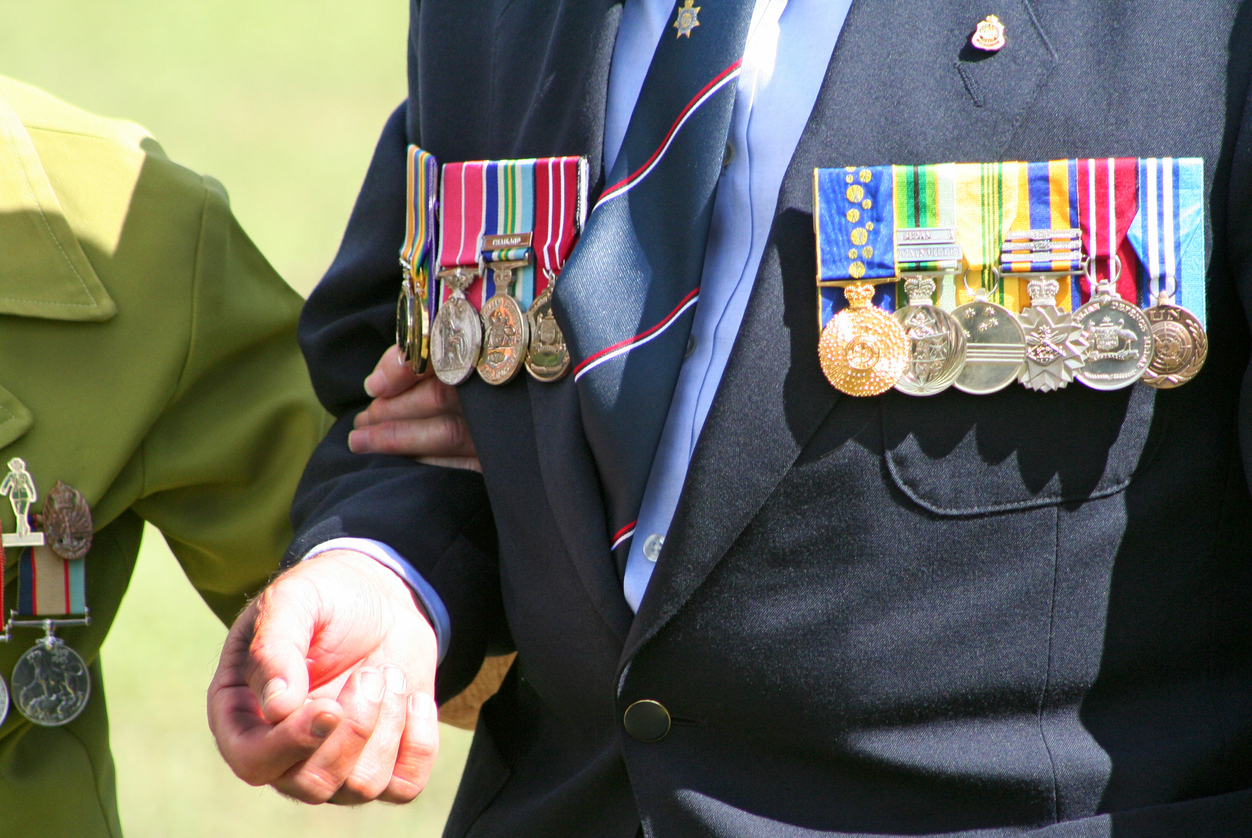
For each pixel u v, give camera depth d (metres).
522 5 5.26
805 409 4.37
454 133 5.40
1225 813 4.17
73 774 6.41
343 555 4.91
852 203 4.38
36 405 6.22
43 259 6.29
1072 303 4.28
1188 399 4.28
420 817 12.88
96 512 6.32
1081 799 4.25
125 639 15.78
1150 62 4.29
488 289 5.13
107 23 47.69
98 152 6.56
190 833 12.52
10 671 6.31
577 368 4.61
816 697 4.36
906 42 4.46
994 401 4.32
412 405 5.63
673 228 4.64
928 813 4.33
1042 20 4.39
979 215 4.32
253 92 42.00
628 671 4.50
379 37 49.16
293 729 3.88
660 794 4.46
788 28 4.68
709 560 4.38
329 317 6.12
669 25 4.77
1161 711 4.34
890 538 4.33
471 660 5.23
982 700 4.31
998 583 4.30
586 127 4.93
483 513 5.43
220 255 6.68
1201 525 4.30
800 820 4.39
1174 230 4.21
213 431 6.61
